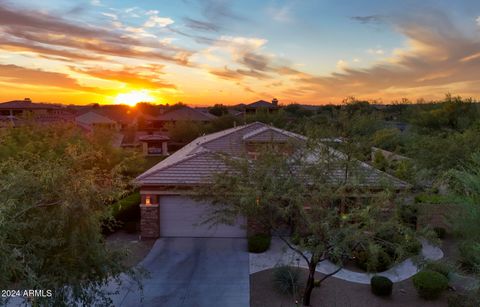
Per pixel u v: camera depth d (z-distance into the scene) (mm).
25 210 5973
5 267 5207
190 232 16250
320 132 11070
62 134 22062
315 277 12164
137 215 18594
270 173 9516
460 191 12000
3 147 15625
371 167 10172
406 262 13320
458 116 36125
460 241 12016
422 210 9633
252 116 50000
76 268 6996
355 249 9227
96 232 7309
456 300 9633
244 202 8516
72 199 6527
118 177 8016
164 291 11234
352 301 10570
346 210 8938
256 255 14172
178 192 13789
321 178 9453
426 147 22062
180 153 26734
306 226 9180
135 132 63125
